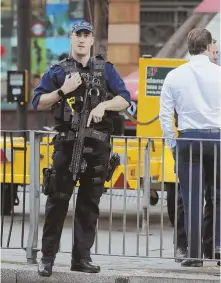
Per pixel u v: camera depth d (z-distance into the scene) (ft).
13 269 45.01
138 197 46.83
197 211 45.50
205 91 45.21
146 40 114.01
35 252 47.21
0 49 131.23
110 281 43.80
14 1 132.05
